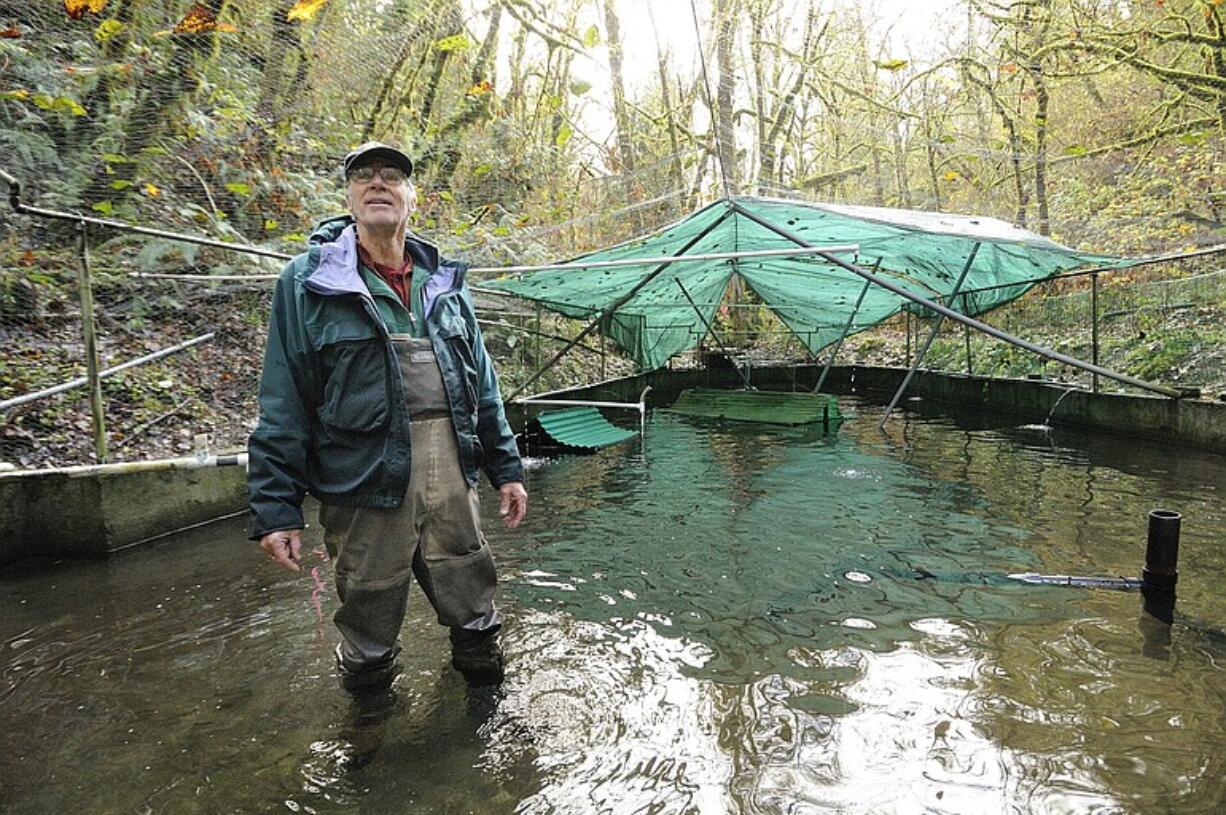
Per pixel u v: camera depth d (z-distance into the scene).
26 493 3.90
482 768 2.11
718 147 6.27
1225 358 6.71
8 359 5.04
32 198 5.46
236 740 2.27
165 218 6.10
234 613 3.26
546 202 11.45
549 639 3.00
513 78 12.46
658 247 7.37
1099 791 1.97
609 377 12.03
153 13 5.96
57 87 5.63
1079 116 12.60
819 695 2.52
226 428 5.67
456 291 2.53
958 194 15.66
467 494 2.51
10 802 1.99
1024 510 4.85
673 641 2.97
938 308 6.27
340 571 2.41
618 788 2.02
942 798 1.96
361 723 2.35
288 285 2.24
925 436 8.07
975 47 14.20
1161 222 10.21
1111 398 7.54
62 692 2.58
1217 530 4.21
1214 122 8.97
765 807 1.93
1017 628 3.03
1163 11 9.22
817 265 8.95
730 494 5.54
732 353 14.88
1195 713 2.34
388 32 8.05
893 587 3.54
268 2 6.59
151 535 4.27
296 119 7.79
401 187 2.31
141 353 5.77
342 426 2.22
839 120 16.53
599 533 4.53
